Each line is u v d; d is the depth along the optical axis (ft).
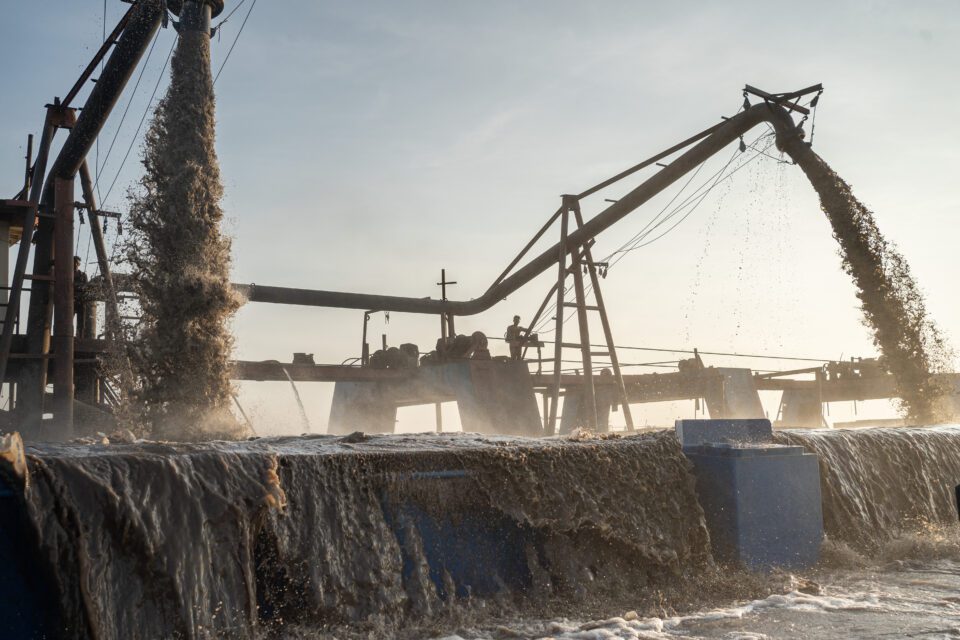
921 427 42.55
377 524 21.91
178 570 18.22
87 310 67.36
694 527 27.30
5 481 17.12
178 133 44.80
